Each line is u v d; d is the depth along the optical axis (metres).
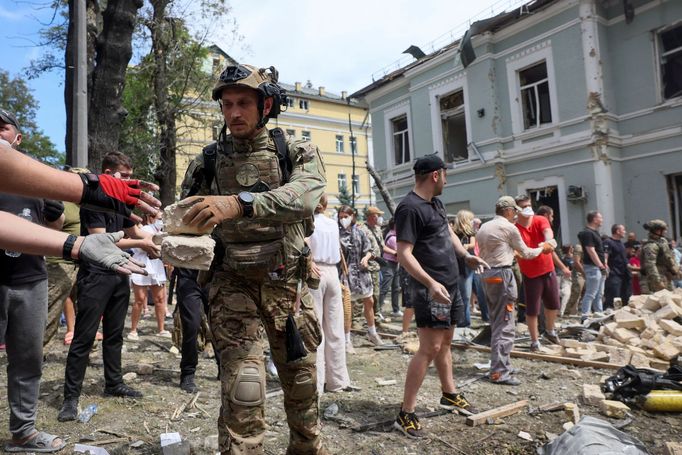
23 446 2.89
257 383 2.00
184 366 4.20
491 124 15.27
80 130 6.82
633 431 3.28
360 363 5.34
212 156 2.32
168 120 14.52
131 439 3.12
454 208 16.73
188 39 14.64
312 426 2.41
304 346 2.32
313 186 2.11
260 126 2.25
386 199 12.14
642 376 3.73
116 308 3.87
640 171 12.77
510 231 4.45
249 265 2.14
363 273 6.31
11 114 2.70
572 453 2.58
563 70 13.55
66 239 1.53
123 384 4.00
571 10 13.34
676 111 12.10
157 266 6.62
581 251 8.89
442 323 3.19
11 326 2.81
